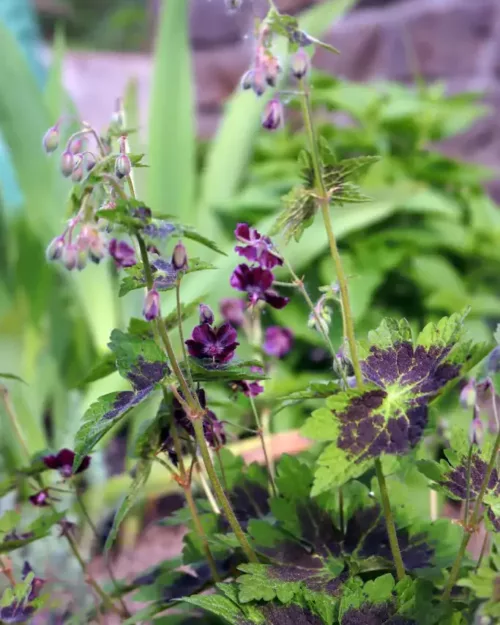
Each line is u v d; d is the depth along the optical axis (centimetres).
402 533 46
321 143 39
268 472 51
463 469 42
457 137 181
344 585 42
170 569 52
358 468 38
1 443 94
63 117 46
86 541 77
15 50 108
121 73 196
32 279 113
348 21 190
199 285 86
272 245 44
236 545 45
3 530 49
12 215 120
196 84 207
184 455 52
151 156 109
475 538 57
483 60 179
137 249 43
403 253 111
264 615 41
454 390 62
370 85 141
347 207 104
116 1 244
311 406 91
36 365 115
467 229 121
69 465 49
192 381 42
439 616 41
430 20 181
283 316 99
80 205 41
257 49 39
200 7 203
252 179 128
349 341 40
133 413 88
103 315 103
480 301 108
